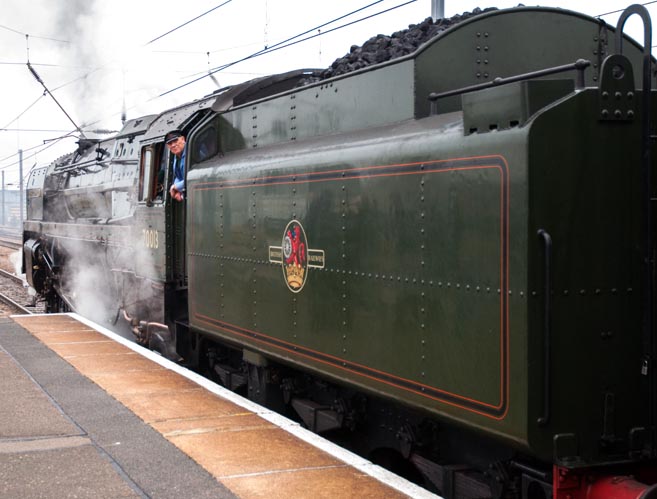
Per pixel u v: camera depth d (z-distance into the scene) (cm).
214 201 696
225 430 528
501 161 361
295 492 410
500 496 410
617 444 361
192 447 489
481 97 379
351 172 486
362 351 479
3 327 985
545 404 346
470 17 491
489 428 372
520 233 349
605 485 356
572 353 354
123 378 690
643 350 364
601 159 357
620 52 361
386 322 454
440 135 411
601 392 359
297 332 559
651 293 362
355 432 569
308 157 539
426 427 477
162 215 850
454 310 396
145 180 916
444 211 403
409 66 467
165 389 648
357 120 526
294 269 560
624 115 360
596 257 357
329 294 514
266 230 602
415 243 427
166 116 928
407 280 434
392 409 517
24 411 578
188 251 756
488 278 371
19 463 457
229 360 782
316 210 528
